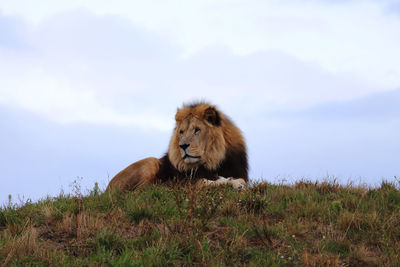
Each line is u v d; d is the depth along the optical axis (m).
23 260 7.88
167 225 9.34
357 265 8.52
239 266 8.18
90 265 7.73
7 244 8.35
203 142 13.97
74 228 9.68
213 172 14.16
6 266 7.66
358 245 9.38
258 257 8.52
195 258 8.18
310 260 8.30
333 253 9.02
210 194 10.90
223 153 14.21
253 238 9.52
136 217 10.44
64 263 7.73
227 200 11.53
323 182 14.07
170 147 14.64
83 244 8.81
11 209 10.91
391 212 11.38
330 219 10.90
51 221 10.28
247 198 11.74
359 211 11.49
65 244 8.87
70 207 11.11
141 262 7.72
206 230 9.73
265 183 13.73
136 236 9.37
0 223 10.23
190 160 13.77
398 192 12.74
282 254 8.80
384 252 9.04
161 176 15.10
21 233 9.25
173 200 11.74
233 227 9.86
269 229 9.83
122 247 8.68
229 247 8.52
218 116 14.39
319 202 12.22
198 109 14.26
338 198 12.73
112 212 10.70
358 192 13.69
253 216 10.81
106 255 8.09
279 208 11.64
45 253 8.21
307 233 10.08
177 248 8.45
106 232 9.06
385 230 9.94
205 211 9.74
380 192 12.91
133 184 14.56
